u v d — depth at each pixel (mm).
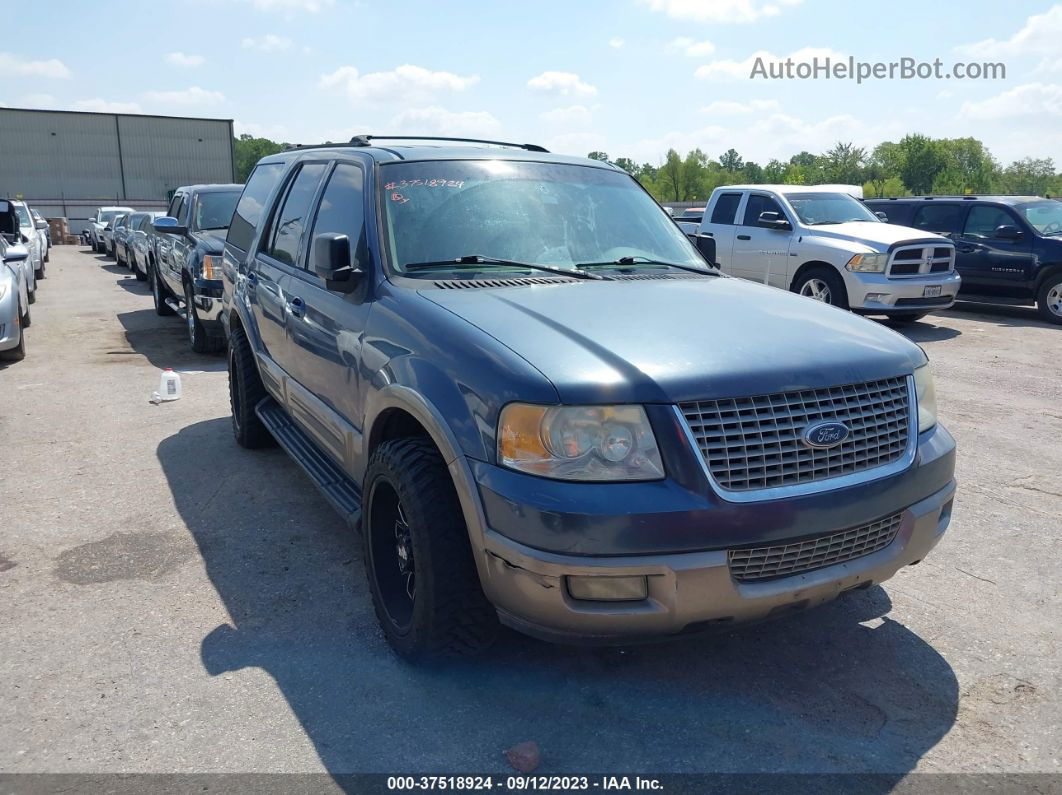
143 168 61906
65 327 12234
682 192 86125
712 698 3164
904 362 3221
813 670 3361
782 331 3209
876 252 11312
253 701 3135
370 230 3904
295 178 5352
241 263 5953
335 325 4000
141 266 18750
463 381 2996
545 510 2693
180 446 6293
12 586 4047
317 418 4344
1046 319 12719
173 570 4238
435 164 4242
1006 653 3504
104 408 7426
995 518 4977
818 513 2826
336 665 3377
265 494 5293
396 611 3438
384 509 3500
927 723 3027
